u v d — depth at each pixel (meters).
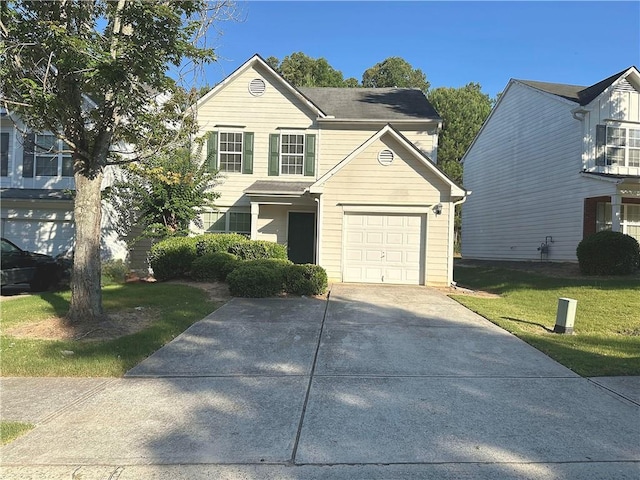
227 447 3.70
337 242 13.59
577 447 3.72
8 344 6.57
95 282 7.84
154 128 8.86
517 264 19.94
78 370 5.64
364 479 3.24
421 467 3.41
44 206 15.21
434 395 4.88
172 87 8.27
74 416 4.32
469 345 6.93
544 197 19.89
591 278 13.71
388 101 19.08
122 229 15.40
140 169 13.58
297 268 11.14
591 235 14.67
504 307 10.10
